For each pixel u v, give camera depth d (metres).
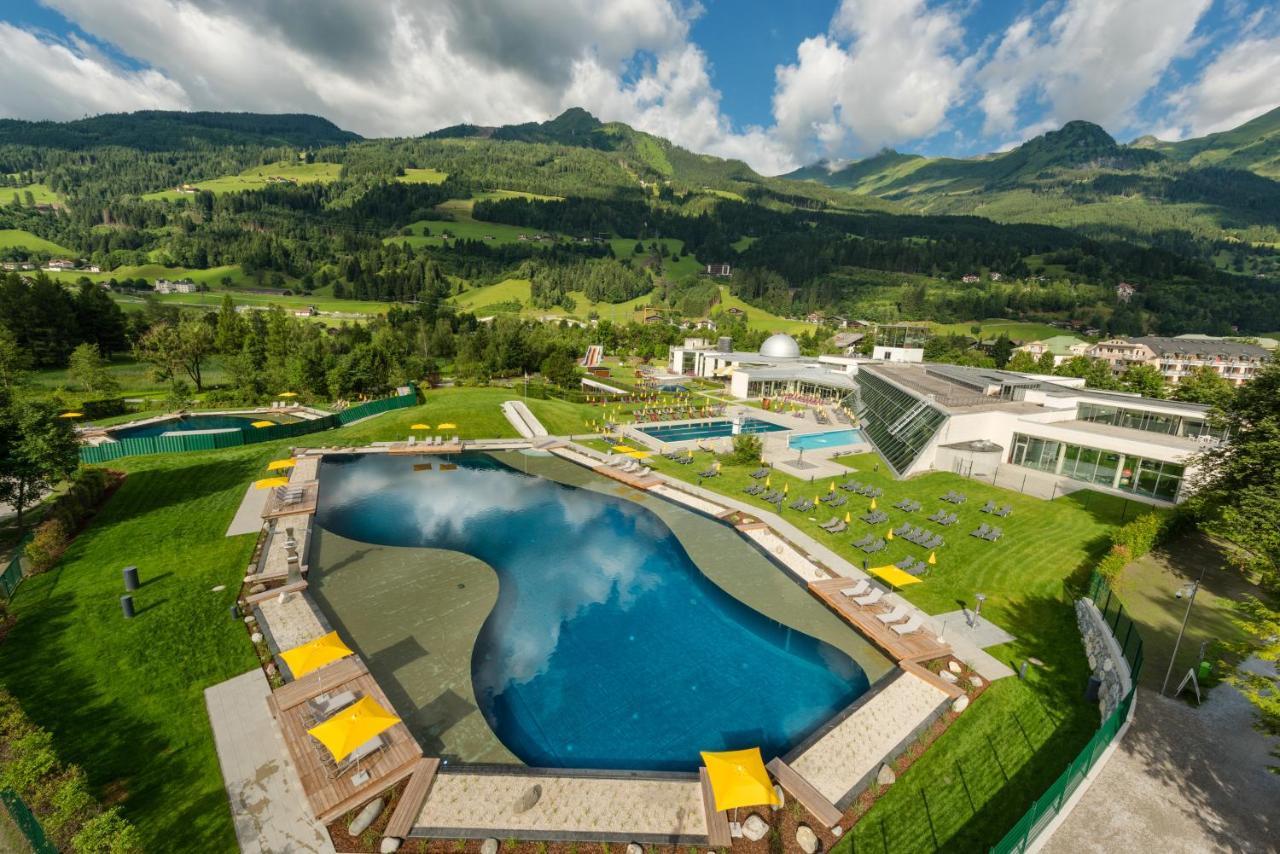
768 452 57.69
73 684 21.59
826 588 30.22
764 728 21.28
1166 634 25.67
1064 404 57.81
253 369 79.69
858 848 15.91
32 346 90.56
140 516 37.19
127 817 16.22
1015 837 14.55
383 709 18.58
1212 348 136.25
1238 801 16.86
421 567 33.25
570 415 72.62
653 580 32.19
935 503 42.81
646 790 17.81
